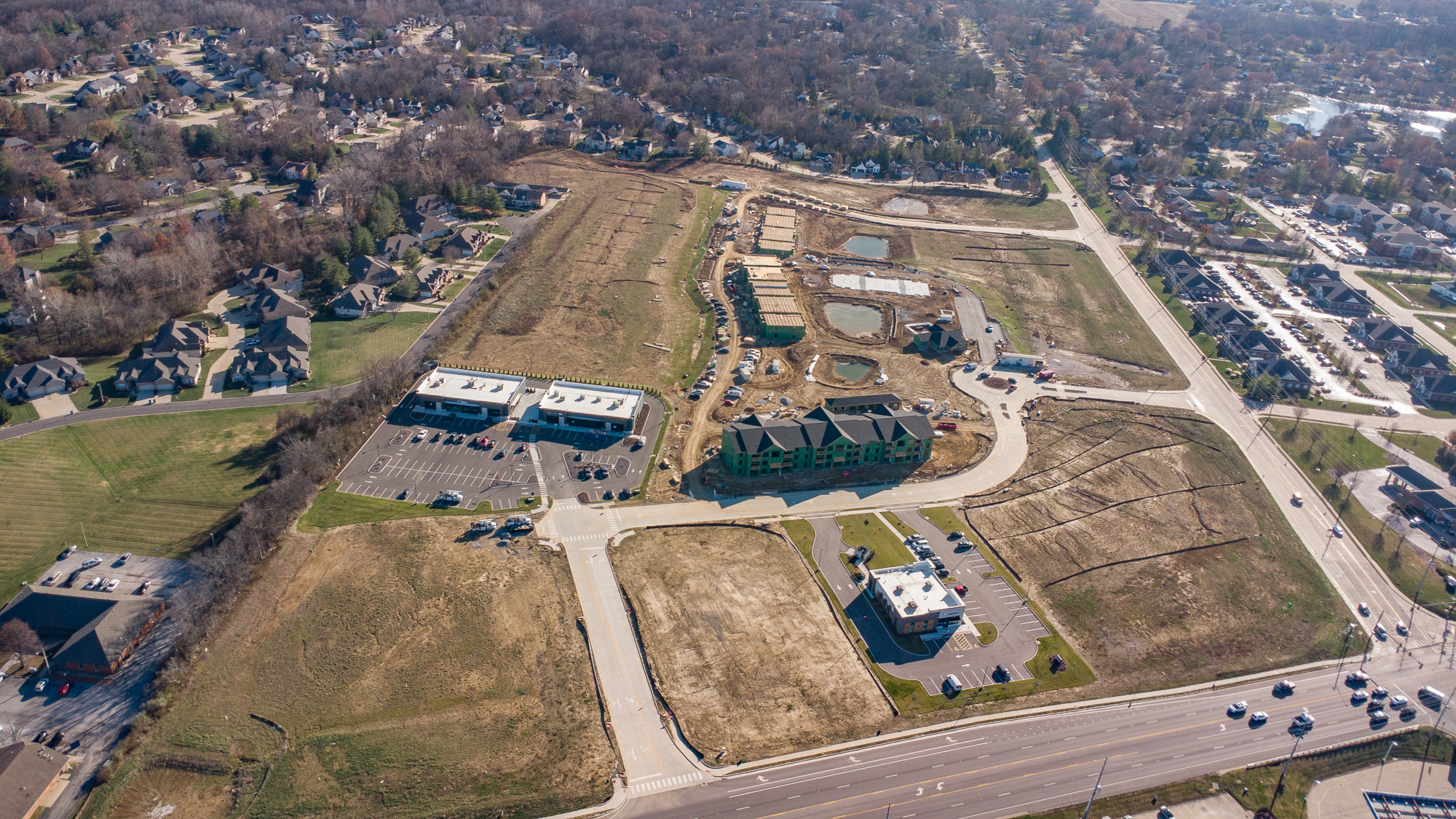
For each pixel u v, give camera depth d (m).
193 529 148.12
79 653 119.31
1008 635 136.62
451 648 128.12
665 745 114.81
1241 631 140.75
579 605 137.38
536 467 170.25
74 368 188.25
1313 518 169.12
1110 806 109.69
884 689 125.25
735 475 172.38
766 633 134.00
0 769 101.56
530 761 111.75
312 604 134.00
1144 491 175.00
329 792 106.00
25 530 145.62
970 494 171.38
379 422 181.12
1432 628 143.62
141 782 106.50
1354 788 114.62
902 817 106.44
